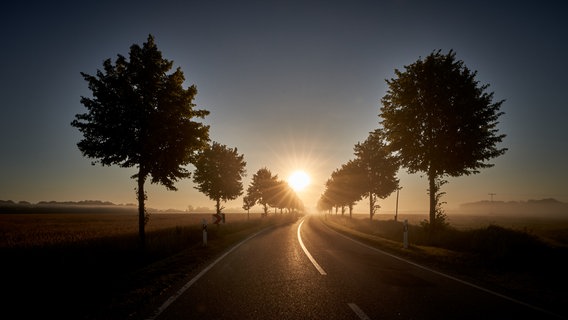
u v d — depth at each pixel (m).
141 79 13.66
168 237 14.35
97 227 32.41
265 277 7.43
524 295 5.95
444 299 5.62
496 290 6.30
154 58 14.29
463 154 16.27
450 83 16.81
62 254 10.20
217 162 31.47
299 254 11.48
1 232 25.80
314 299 5.57
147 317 4.57
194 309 4.96
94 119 13.05
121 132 12.96
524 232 13.91
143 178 14.21
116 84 13.27
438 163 16.67
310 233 22.41
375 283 6.86
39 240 18.55
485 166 16.66
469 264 9.39
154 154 13.60
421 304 5.30
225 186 31.38
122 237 16.14
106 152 13.05
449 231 16.77
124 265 9.11
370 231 25.78
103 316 4.60
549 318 4.64
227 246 14.03
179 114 14.52
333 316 4.67
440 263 9.64
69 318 4.52
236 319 4.52
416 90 17.64
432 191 17.95
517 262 9.55
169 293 5.92
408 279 7.30
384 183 34.16
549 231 24.73
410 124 17.62
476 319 4.57
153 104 13.95
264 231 24.48
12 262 8.84
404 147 18.06
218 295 5.80
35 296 5.68
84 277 7.34
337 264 9.34
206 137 15.04
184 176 14.91
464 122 16.25
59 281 6.87
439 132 16.97
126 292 5.91
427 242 15.53
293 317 4.62
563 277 7.61
